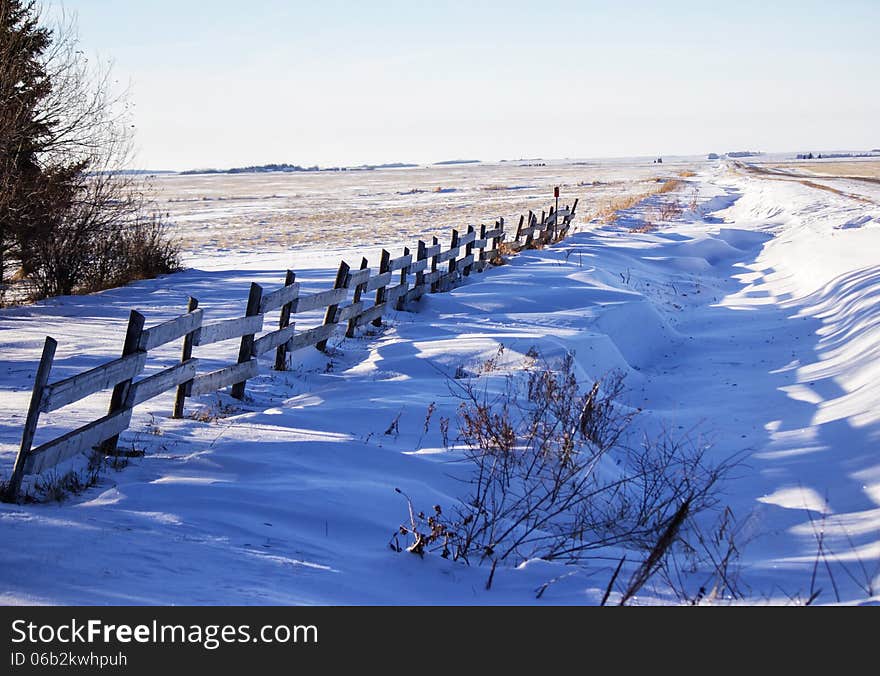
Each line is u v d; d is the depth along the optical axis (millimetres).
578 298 16266
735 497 7586
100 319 15352
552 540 6121
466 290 17750
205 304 17125
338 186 125938
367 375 11461
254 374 10047
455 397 9688
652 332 15383
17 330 13758
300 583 4613
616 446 9055
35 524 4914
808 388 10805
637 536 6449
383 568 5137
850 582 4934
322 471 6820
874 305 13234
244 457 6938
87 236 20547
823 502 6996
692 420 10258
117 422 6914
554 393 9391
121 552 4633
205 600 4117
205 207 68438
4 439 7137
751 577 5203
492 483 7113
